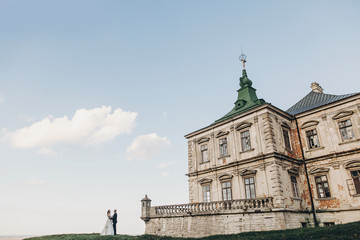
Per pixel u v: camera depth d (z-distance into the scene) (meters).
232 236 19.73
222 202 23.59
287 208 22.38
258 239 15.92
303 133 27.86
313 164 26.33
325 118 26.36
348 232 13.75
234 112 32.34
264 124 25.69
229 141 28.80
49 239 21.84
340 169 24.30
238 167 26.97
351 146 24.06
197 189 30.86
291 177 25.50
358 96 24.30
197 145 32.59
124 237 18.97
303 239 14.20
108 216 21.39
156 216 27.19
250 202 22.42
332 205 24.11
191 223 24.50
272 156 24.09
